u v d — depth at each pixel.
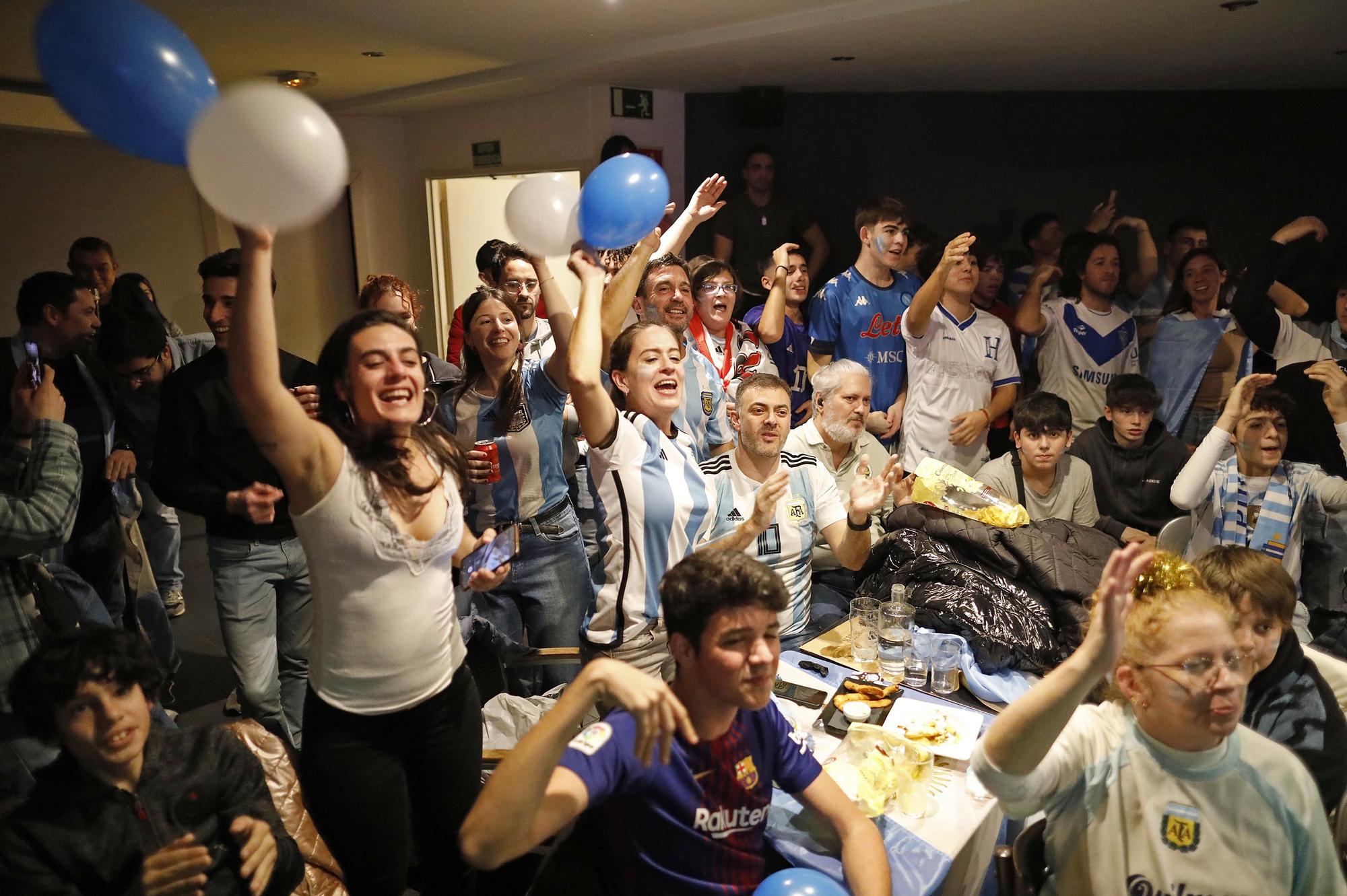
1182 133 5.14
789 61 4.33
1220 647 1.31
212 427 2.52
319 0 3.35
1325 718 1.73
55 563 2.29
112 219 5.86
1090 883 1.44
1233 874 1.37
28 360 2.00
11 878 1.40
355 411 1.52
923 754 1.89
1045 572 2.46
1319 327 4.09
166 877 1.40
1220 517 3.07
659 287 3.36
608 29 3.91
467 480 1.78
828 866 1.63
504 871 1.96
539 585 2.87
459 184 6.70
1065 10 3.30
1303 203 5.11
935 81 4.93
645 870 1.50
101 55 1.29
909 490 2.76
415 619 1.60
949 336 3.78
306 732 1.64
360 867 1.70
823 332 4.16
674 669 2.12
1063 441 3.01
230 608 2.62
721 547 1.54
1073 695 1.28
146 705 1.47
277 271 6.47
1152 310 5.06
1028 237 5.10
